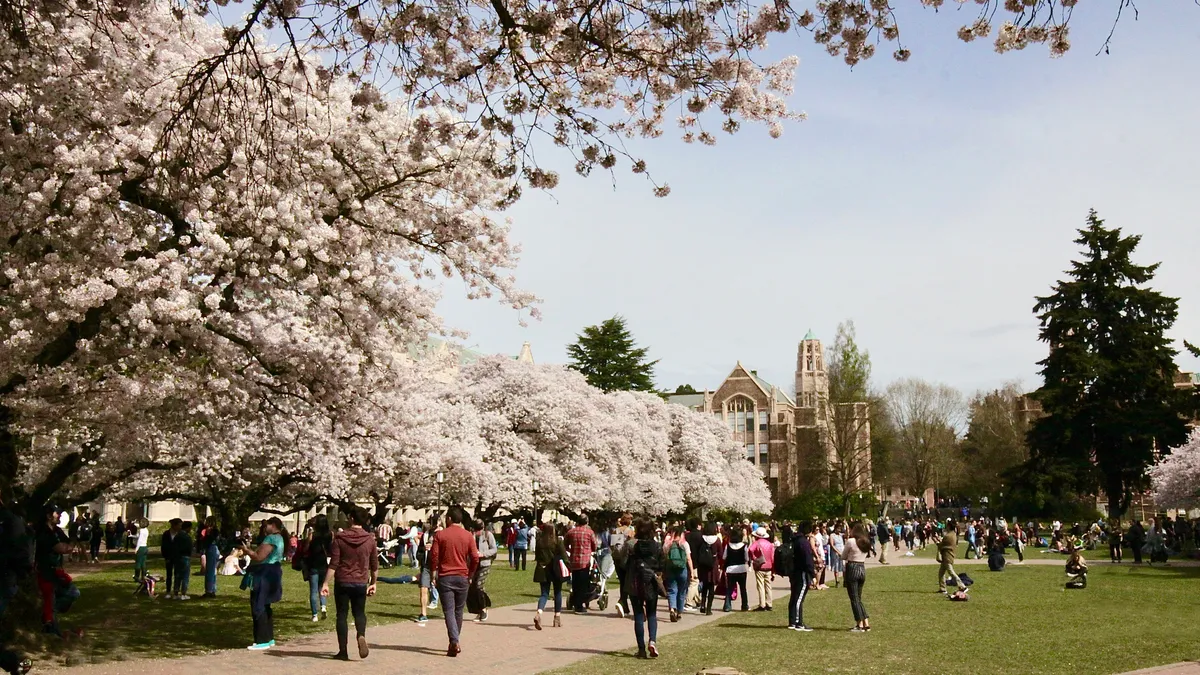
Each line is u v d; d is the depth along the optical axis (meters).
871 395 79.12
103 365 13.78
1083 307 59.12
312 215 13.17
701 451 69.50
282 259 12.95
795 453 103.94
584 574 18.92
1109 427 56.03
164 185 12.19
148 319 12.07
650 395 70.25
